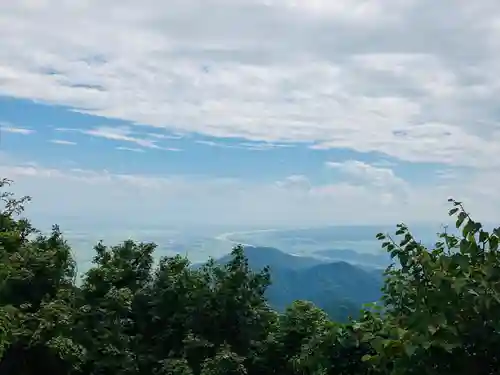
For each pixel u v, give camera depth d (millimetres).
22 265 12273
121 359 11367
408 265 4602
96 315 11602
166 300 12234
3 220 13641
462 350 3885
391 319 4957
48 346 10469
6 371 10586
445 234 4844
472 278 3957
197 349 11188
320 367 5805
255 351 11242
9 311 10680
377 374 4898
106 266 12750
